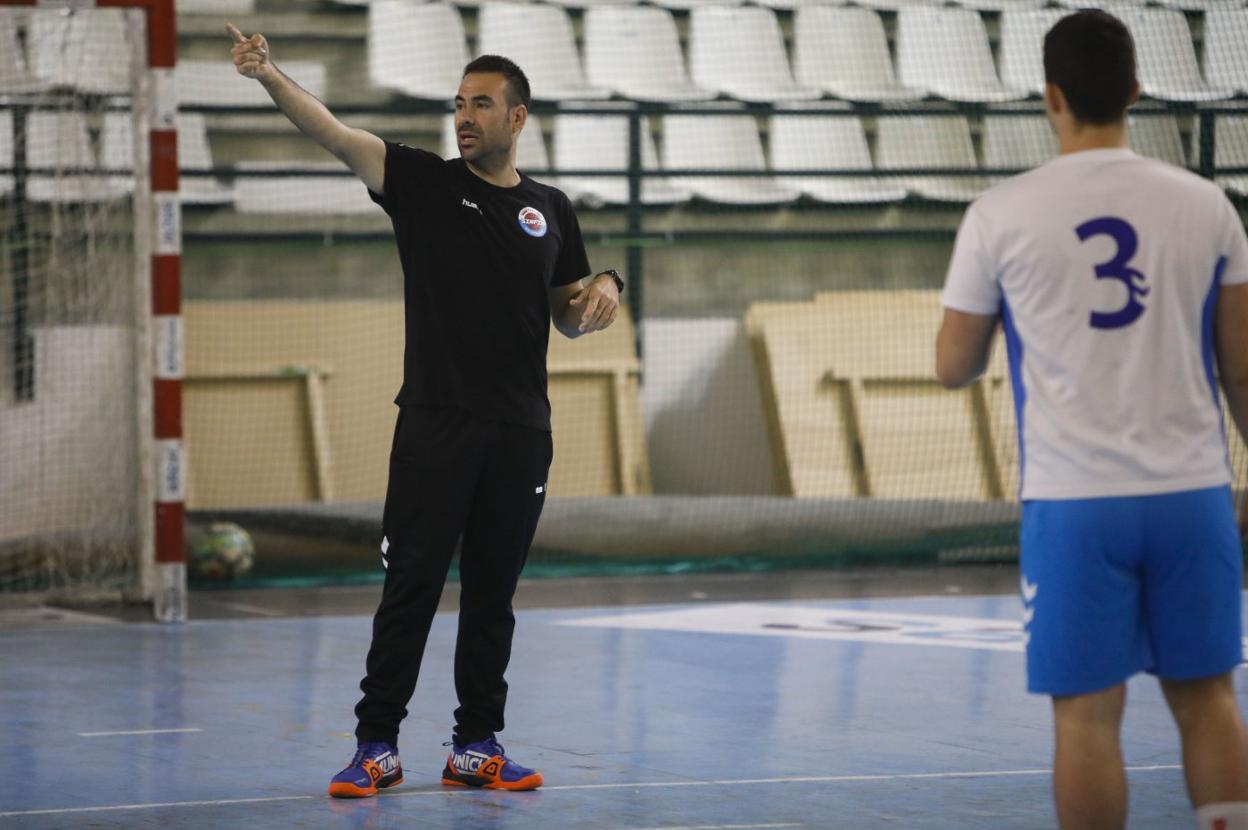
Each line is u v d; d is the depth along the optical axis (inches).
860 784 394.6
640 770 410.9
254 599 792.3
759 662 592.7
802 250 1170.0
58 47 959.6
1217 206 271.7
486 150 377.4
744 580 874.8
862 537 978.1
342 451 1021.2
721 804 371.6
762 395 1125.1
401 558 378.9
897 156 1205.7
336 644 637.9
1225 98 1195.3
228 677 558.9
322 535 939.3
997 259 273.9
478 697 390.6
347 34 1121.4
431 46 1147.3
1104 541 263.7
